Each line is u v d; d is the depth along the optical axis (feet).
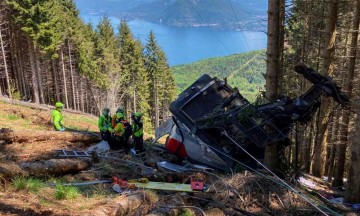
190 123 34.50
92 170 29.09
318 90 28.99
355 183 27.50
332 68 40.91
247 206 23.90
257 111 29.37
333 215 23.52
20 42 144.46
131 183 25.82
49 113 72.13
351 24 52.60
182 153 36.04
